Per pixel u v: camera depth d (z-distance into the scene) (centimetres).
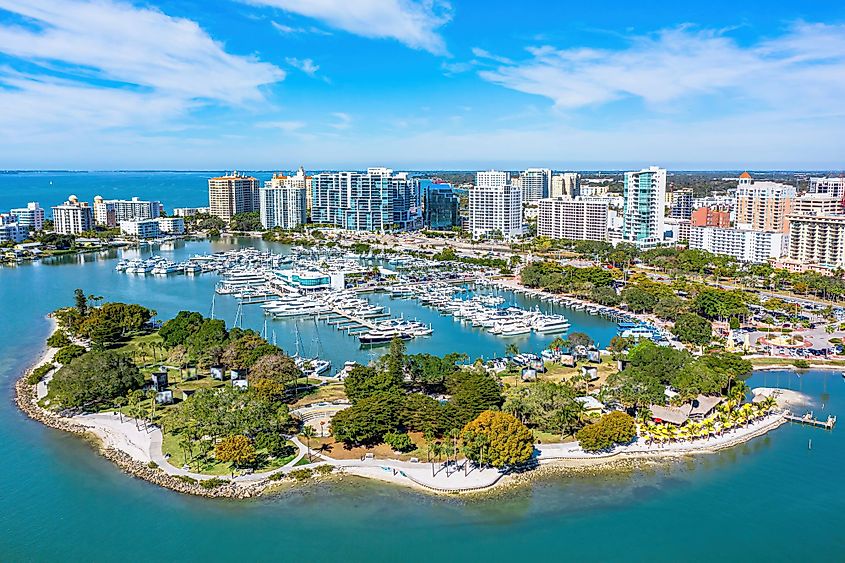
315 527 18550
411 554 17462
